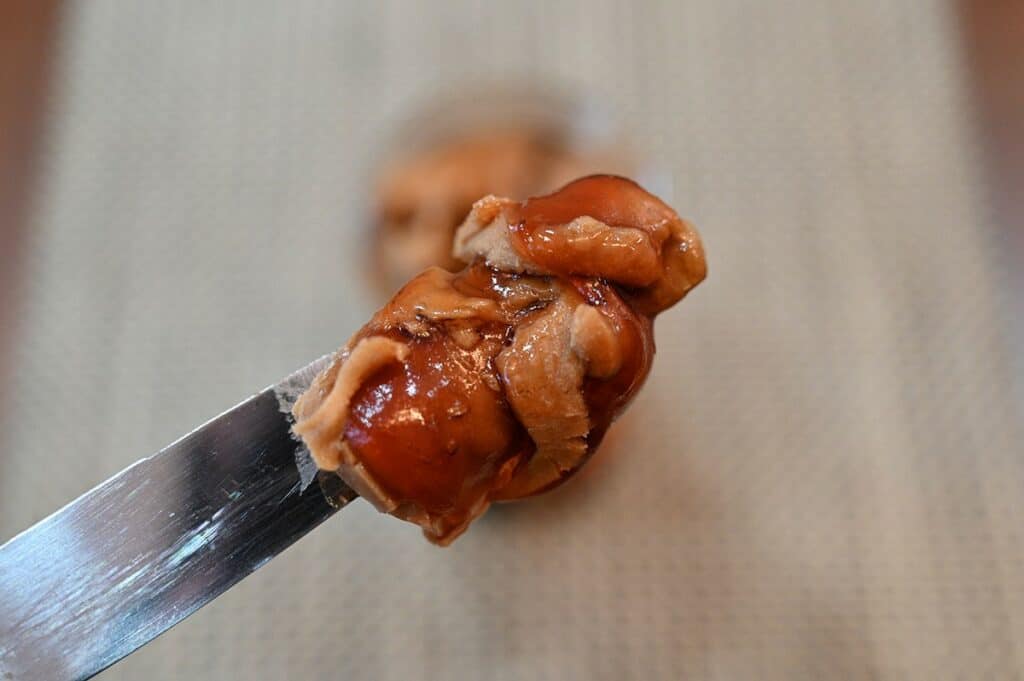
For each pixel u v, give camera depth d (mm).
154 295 322
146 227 331
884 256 312
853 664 279
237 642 286
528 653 284
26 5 360
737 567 288
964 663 278
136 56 354
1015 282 306
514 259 193
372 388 187
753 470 295
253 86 350
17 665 193
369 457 184
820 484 293
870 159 325
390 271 304
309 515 200
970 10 339
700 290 311
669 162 328
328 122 343
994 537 287
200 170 338
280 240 327
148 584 196
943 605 282
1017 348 301
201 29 358
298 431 186
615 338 187
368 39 353
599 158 305
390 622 287
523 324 191
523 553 291
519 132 309
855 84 334
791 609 283
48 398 309
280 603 289
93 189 336
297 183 335
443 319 191
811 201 321
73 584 195
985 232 312
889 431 296
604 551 290
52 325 318
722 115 334
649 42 345
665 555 289
